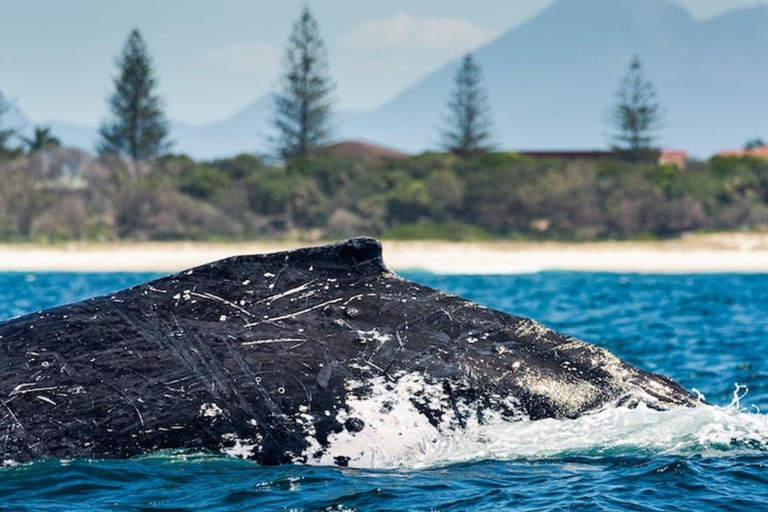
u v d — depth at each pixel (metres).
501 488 30.78
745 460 33.84
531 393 31.53
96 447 30.00
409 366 31.22
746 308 130.12
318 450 30.47
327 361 30.95
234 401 30.41
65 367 30.67
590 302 143.75
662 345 82.88
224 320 31.52
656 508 30.23
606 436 32.09
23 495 29.55
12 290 173.88
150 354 30.84
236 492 30.05
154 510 29.41
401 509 29.30
